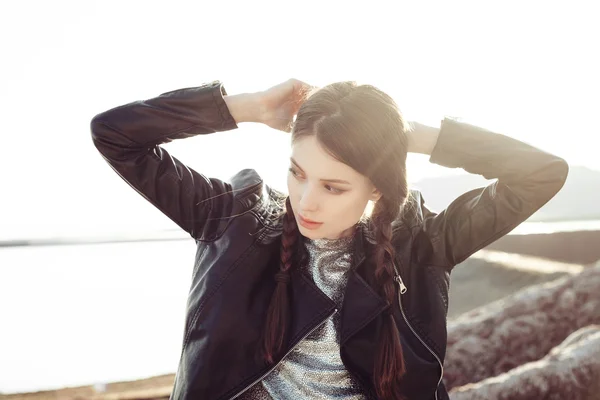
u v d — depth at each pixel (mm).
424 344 1474
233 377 1384
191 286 1471
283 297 1418
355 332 1431
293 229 1444
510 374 2900
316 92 1310
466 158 1494
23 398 3576
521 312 3496
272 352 1388
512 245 6707
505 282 5875
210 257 1453
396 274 1474
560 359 2906
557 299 3547
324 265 1489
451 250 1535
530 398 2775
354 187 1288
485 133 1485
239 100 1421
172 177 1422
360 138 1238
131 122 1355
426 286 1523
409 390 1471
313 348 1458
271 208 1551
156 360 4430
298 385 1439
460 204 1551
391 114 1303
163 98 1400
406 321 1477
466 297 5637
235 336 1388
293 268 1470
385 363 1424
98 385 3803
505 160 1451
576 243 6727
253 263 1442
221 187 1516
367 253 1499
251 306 1417
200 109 1399
